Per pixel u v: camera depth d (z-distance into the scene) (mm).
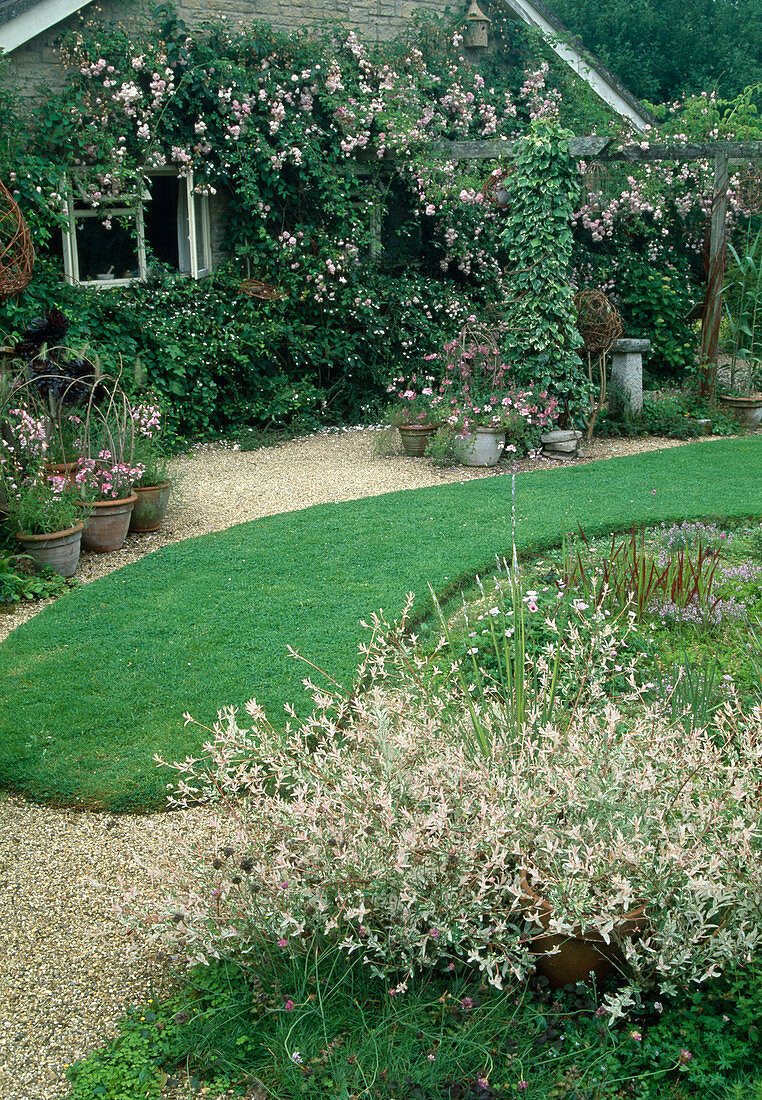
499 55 11711
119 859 2898
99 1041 2191
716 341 10180
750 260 10133
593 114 11578
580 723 2734
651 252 12227
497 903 2223
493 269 11266
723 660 3982
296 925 2188
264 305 9617
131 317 8578
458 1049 2023
